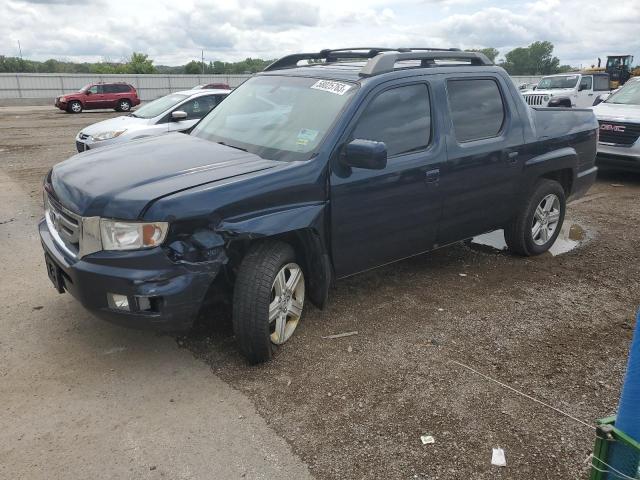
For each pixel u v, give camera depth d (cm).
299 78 462
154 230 316
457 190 473
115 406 322
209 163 375
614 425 206
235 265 368
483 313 453
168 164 372
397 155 427
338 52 523
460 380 356
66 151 1390
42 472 271
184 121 1055
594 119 629
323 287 397
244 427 307
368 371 364
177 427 306
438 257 586
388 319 438
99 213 323
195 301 331
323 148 384
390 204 423
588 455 292
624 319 450
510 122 519
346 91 417
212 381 349
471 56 508
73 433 299
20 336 398
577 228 705
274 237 370
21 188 900
